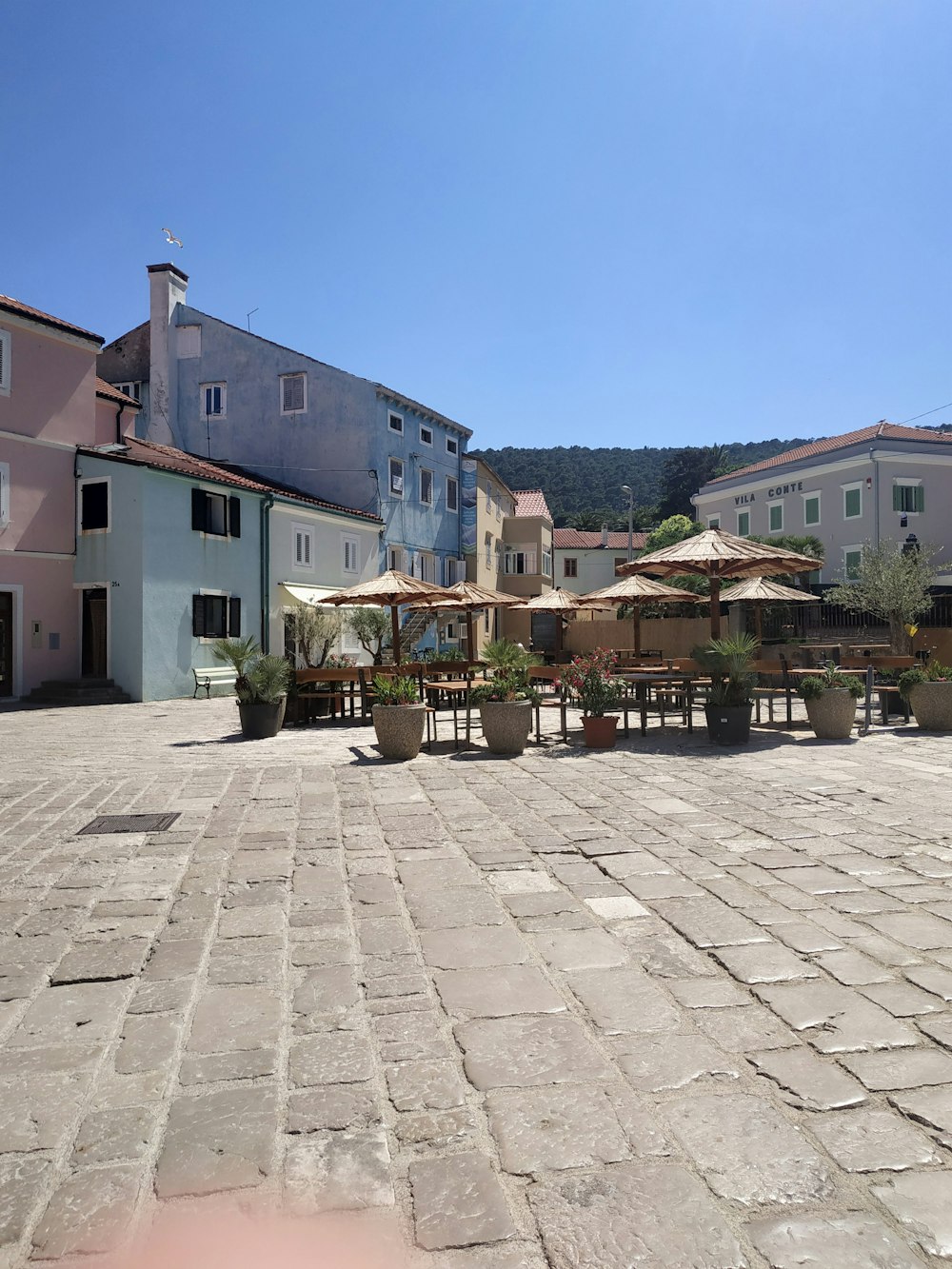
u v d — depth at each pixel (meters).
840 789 7.49
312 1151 2.40
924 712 11.66
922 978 3.48
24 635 19.75
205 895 4.76
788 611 26.53
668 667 14.20
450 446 36.12
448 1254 2.00
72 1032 3.15
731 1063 2.83
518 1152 2.38
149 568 20.39
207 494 22.38
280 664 12.59
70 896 4.77
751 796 7.28
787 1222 2.08
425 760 9.65
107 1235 2.08
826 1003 3.26
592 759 9.49
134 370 31.89
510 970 3.65
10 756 10.56
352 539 28.56
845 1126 2.46
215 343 30.78
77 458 20.97
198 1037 3.10
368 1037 3.08
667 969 3.62
